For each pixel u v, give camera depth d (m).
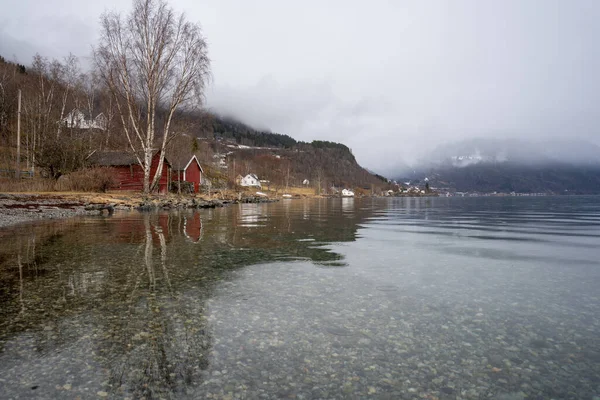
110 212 19.48
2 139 45.62
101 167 28.92
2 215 14.95
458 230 12.98
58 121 35.69
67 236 9.88
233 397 2.34
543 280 5.43
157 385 2.47
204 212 22.56
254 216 19.86
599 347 3.11
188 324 3.56
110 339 3.20
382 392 2.41
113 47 24.95
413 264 6.59
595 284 5.21
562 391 2.44
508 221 17.59
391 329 3.48
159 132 33.09
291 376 2.60
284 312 3.93
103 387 2.45
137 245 8.48
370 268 6.21
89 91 40.62
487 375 2.65
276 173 154.88
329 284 5.12
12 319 3.68
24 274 5.55
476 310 4.04
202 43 26.27
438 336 3.33
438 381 2.56
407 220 18.31
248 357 2.88
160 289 4.79
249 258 7.02
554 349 3.07
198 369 2.69
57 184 25.53
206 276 5.52
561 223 16.28
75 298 4.38
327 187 154.25
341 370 2.70
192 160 52.22
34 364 2.75
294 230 12.52
